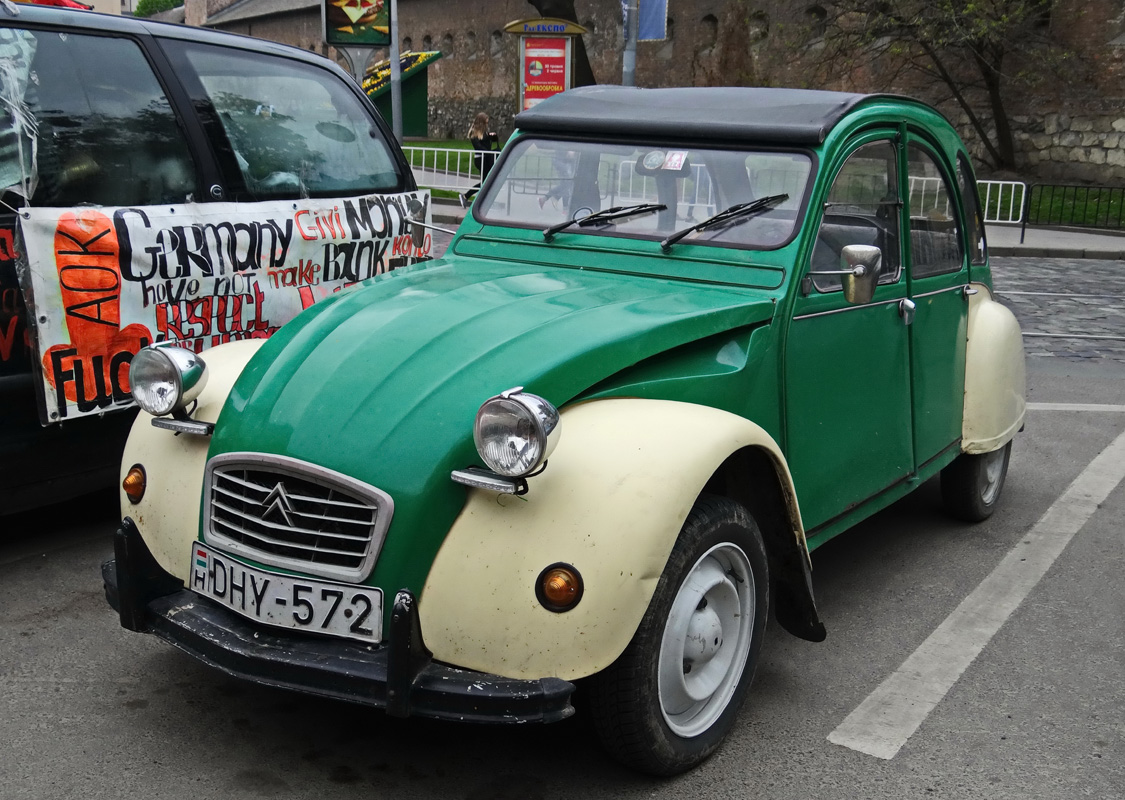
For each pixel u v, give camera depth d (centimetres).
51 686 344
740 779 305
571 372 285
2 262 404
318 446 276
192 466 312
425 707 257
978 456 507
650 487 268
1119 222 1989
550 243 389
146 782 293
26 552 457
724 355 331
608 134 400
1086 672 381
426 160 2384
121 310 432
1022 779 310
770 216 358
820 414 366
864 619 421
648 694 278
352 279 529
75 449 435
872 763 316
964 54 2388
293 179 508
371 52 1605
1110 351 956
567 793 294
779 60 2833
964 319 480
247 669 272
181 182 462
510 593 258
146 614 301
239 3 6250
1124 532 528
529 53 1738
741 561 310
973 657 390
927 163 438
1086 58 2312
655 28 1429
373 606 267
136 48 459
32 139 414
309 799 288
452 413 273
